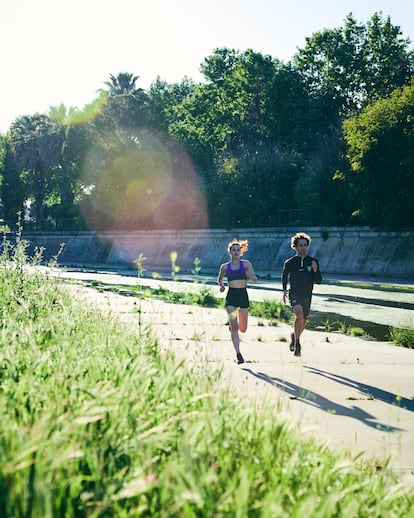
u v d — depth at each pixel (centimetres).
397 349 1346
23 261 1606
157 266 6812
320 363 1130
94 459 335
